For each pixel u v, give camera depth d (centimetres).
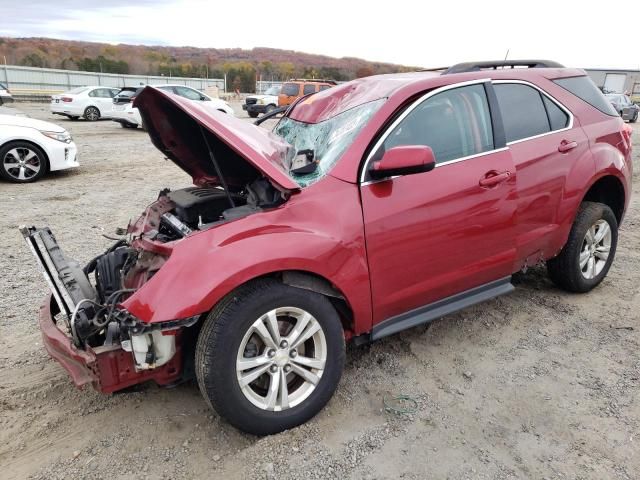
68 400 310
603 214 422
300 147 357
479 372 334
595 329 387
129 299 245
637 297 439
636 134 1944
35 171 941
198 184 375
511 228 349
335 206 280
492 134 343
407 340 373
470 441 273
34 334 385
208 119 284
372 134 300
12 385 323
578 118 400
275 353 268
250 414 263
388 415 293
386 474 252
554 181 371
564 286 436
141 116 328
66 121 2245
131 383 262
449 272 326
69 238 598
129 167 1135
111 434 281
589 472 251
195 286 241
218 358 248
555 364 343
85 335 263
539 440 273
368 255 287
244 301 252
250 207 283
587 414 293
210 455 265
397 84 336
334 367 285
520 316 408
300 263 261
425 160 275
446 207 312
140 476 252
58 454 267
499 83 360
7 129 903
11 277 488
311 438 274
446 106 329
